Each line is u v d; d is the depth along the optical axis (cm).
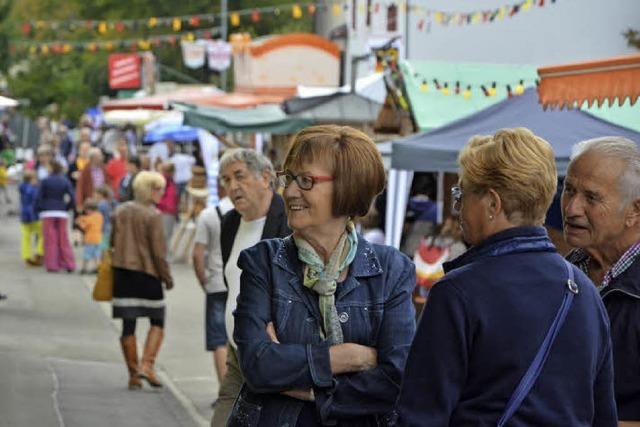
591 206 458
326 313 442
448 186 1491
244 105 2703
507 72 1611
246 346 436
